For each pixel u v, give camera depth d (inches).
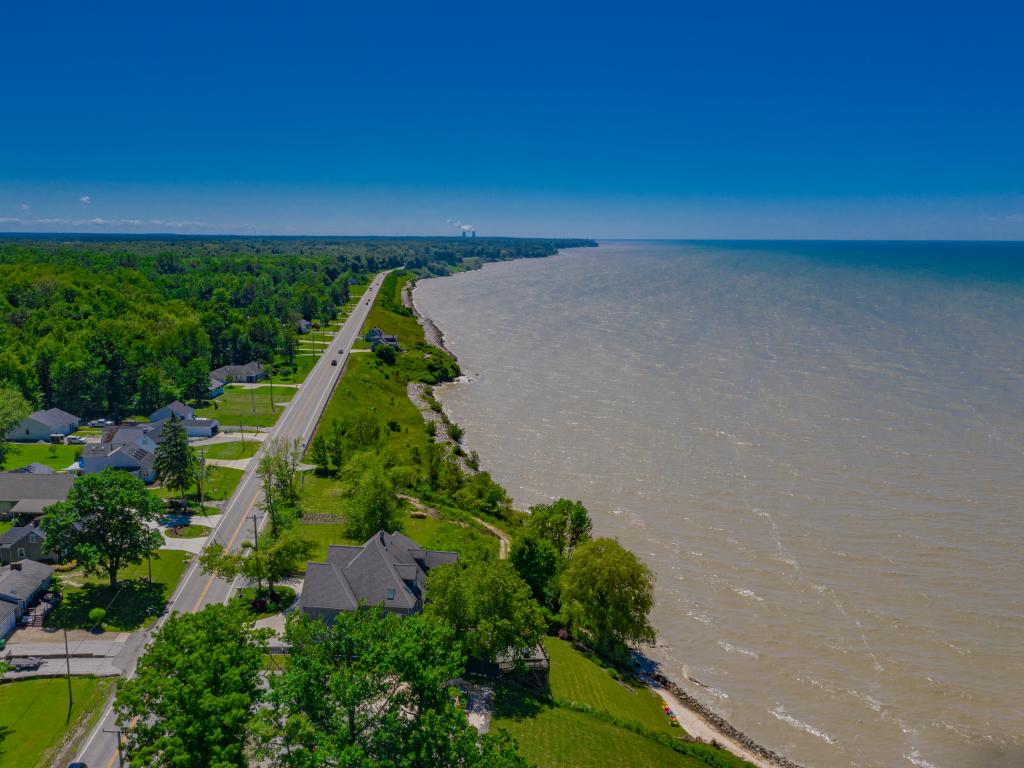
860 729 2422.5
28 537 2962.6
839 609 3016.7
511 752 1663.4
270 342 7500.0
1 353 5467.5
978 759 2295.8
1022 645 2787.9
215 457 4498.0
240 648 1801.2
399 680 1734.7
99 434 4904.0
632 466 4544.8
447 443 4923.7
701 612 3011.8
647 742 2245.3
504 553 3393.2
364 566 2704.2
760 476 4308.6
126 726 2044.8
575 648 2815.0
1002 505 3846.0
